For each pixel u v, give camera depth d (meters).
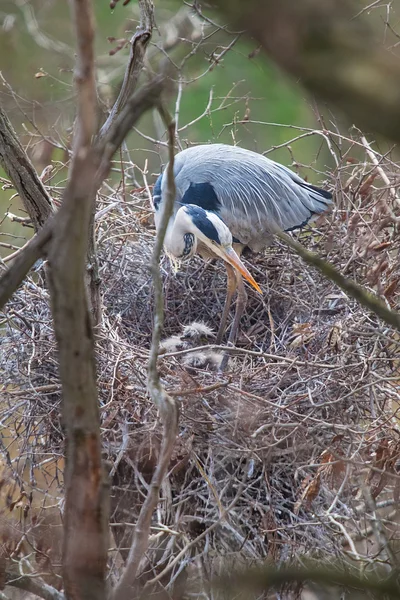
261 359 10.45
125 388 8.38
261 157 12.44
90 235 8.62
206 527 8.19
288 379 9.23
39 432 8.78
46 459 8.84
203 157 12.39
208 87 16.75
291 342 10.59
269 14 2.32
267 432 8.43
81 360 4.37
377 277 7.96
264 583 4.39
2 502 8.24
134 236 11.78
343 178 13.02
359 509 8.55
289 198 12.02
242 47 14.10
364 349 9.44
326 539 7.66
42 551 7.33
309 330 9.70
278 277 11.66
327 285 10.52
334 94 2.41
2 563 6.18
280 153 18.17
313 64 2.36
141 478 7.68
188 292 11.74
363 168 10.92
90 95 3.76
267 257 12.09
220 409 8.70
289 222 11.98
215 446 8.13
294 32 2.33
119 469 8.66
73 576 4.84
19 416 9.11
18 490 9.12
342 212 10.88
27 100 11.28
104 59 14.52
